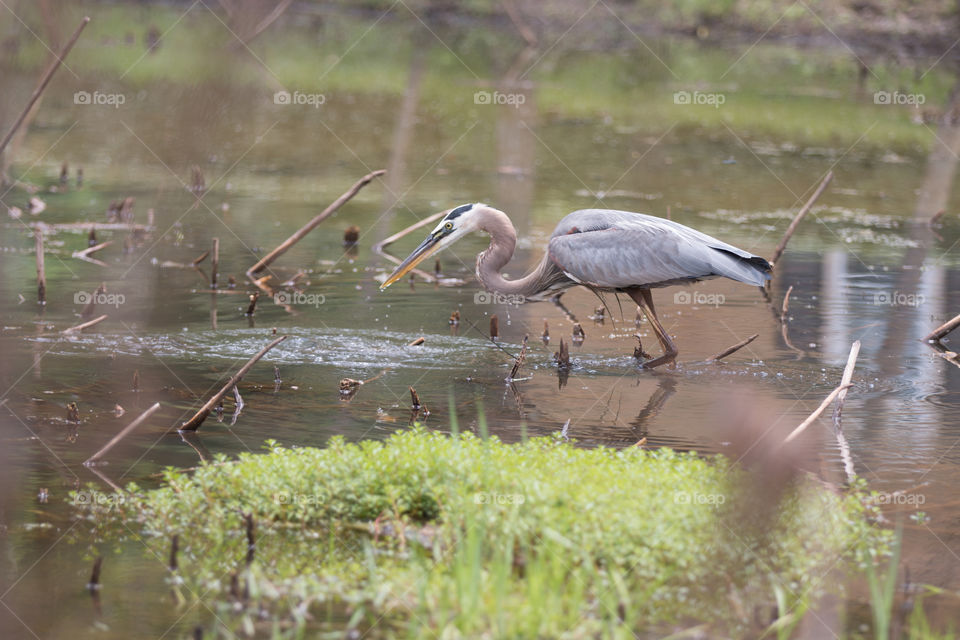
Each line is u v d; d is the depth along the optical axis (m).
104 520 8.31
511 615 6.89
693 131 31.52
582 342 13.88
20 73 30.98
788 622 7.05
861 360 13.20
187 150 26.20
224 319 14.17
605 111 34.44
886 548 8.12
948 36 50.22
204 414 10.20
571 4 55.84
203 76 35.47
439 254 18.50
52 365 12.05
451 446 8.73
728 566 7.76
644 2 55.41
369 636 6.78
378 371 12.36
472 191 22.92
